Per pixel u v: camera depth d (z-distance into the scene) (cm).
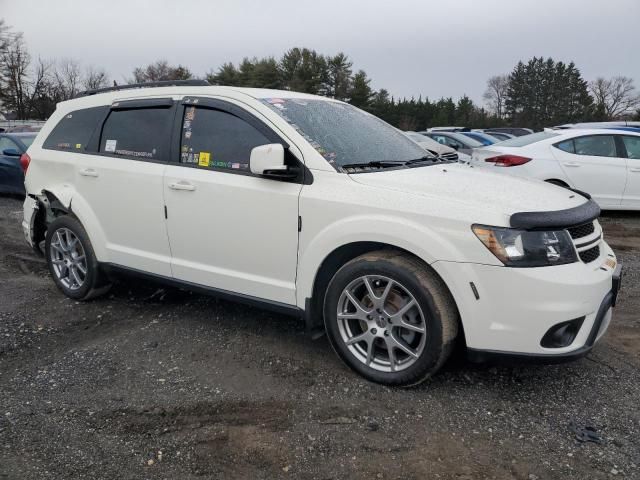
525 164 864
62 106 510
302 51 6147
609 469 256
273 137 360
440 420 295
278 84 5988
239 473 255
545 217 293
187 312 453
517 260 287
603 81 7419
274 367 354
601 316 305
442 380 336
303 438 279
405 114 6625
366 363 333
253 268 370
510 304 288
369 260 319
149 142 421
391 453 268
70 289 481
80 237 461
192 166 393
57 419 298
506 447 273
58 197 473
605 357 371
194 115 400
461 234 294
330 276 353
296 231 344
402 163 378
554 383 335
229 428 289
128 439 280
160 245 416
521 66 7962
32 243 536
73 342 400
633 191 857
